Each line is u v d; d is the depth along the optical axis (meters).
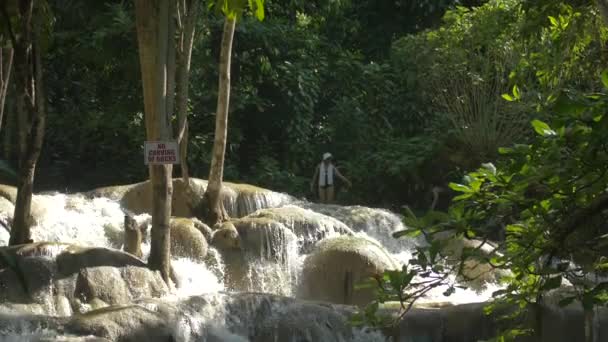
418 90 23.05
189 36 12.91
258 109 22.77
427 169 21.39
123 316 9.78
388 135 23.25
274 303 11.14
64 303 10.81
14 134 19.50
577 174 3.78
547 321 10.79
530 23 10.16
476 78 20.72
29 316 9.60
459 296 13.32
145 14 10.99
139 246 12.81
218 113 14.80
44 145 21.30
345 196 21.92
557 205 3.92
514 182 3.96
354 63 24.36
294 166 23.02
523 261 4.06
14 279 10.76
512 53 19.73
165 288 11.50
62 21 20.61
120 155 21.28
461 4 26.39
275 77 22.48
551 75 10.69
